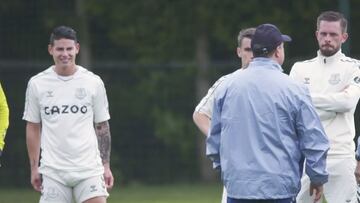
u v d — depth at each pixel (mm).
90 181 29250
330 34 30281
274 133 24109
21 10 69562
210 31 68938
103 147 29938
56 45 29250
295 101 24188
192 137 65750
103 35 70562
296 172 24328
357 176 28984
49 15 69000
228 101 24578
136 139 65000
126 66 65250
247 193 24047
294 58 69312
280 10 69062
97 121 29812
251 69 24609
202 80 66125
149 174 65000
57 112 29250
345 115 30312
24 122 63156
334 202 30281
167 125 65250
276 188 23984
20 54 69875
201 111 28828
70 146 29172
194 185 63312
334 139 30156
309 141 24078
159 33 69500
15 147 63000
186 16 68875
